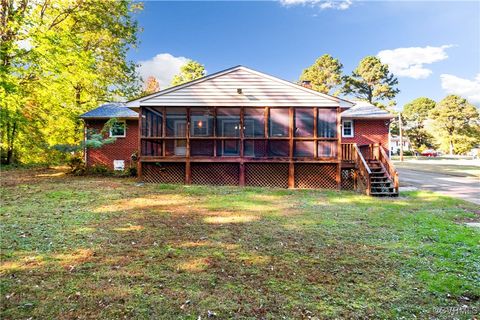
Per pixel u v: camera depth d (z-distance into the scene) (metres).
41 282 3.57
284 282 3.79
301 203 9.05
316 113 12.61
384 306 3.28
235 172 12.73
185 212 7.46
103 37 19.36
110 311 3.02
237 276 3.92
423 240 5.60
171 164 12.85
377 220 7.07
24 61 12.52
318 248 5.08
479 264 4.46
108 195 9.17
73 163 14.92
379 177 11.76
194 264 4.26
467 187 13.60
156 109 13.13
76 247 4.78
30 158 16.81
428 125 52.84
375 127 16.67
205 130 13.15
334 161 12.40
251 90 12.73
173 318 2.94
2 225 5.75
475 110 46.47
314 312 3.12
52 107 15.04
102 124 16.69
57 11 14.92
